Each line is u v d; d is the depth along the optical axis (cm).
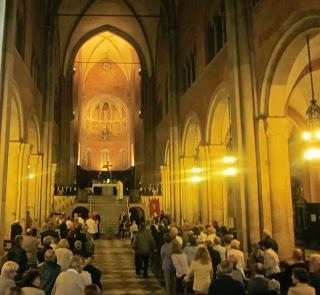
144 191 3316
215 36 1825
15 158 1773
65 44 3406
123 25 3528
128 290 1123
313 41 1312
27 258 925
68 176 3441
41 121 2292
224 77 1634
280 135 1255
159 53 3284
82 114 4919
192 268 749
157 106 3428
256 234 1248
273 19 1199
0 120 1222
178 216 2325
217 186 1895
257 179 1276
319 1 962
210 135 1894
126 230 2806
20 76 1689
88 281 637
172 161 2439
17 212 1769
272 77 1226
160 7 3047
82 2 3177
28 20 1894
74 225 1294
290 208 1238
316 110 1111
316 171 2103
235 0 1437
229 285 554
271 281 637
